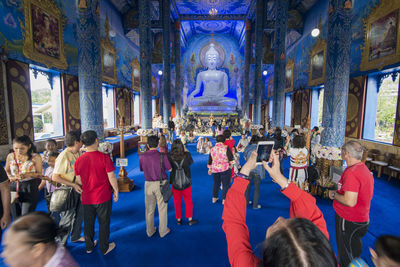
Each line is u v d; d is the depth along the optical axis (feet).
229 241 3.07
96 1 19.70
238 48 89.15
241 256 2.68
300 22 49.67
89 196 9.61
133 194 18.48
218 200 17.10
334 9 18.98
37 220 3.24
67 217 10.68
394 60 23.17
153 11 58.34
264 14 52.16
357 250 7.53
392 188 19.97
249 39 66.54
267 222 13.69
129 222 13.71
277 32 38.70
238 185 3.59
